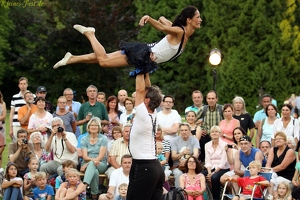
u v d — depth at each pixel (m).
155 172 12.13
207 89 59.53
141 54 11.80
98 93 22.53
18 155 18.75
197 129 20.12
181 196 12.88
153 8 60.75
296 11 56.75
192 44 59.91
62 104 20.67
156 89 12.38
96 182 18.38
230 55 55.66
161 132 18.81
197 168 17.92
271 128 20.45
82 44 51.34
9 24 60.62
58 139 19.02
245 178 17.55
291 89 55.09
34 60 54.56
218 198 18.66
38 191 17.62
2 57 59.38
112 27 51.16
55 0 55.59
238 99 20.55
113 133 19.64
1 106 21.69
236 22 56.16
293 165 18.28
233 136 19.56
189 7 12.07
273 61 54.97
